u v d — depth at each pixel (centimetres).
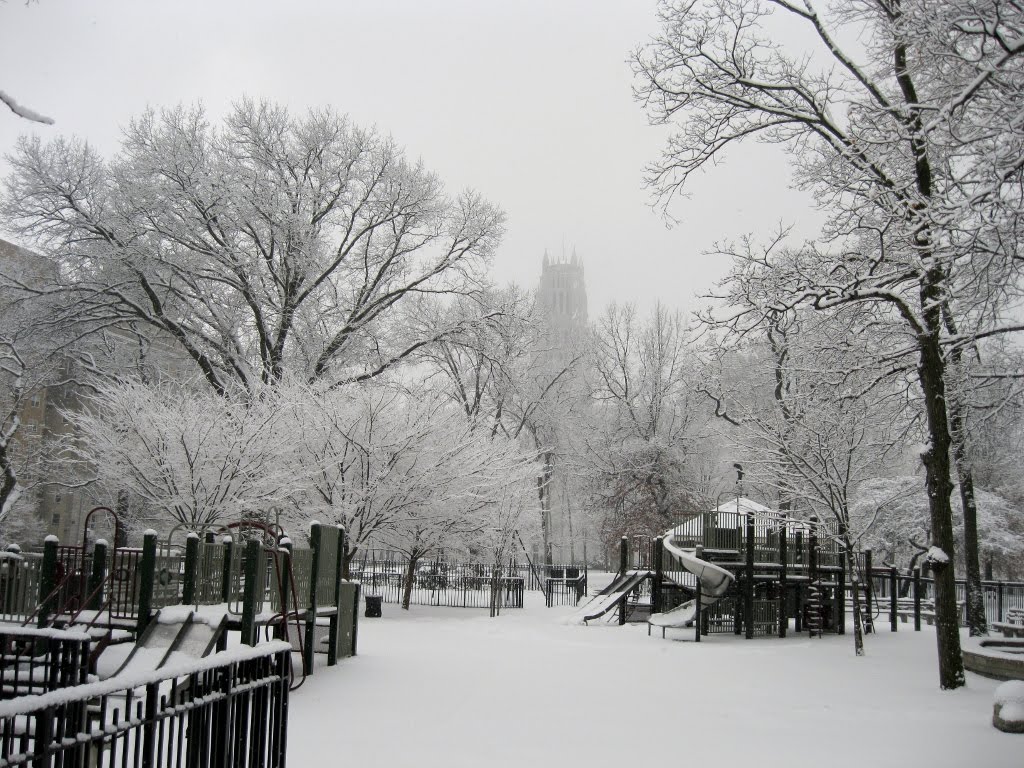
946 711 1157
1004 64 1005
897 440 1830
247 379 3053
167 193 3030
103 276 3025
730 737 960
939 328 1438
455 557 3016
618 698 1202
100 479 2803
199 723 498
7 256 3294
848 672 1530
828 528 1938
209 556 1166
